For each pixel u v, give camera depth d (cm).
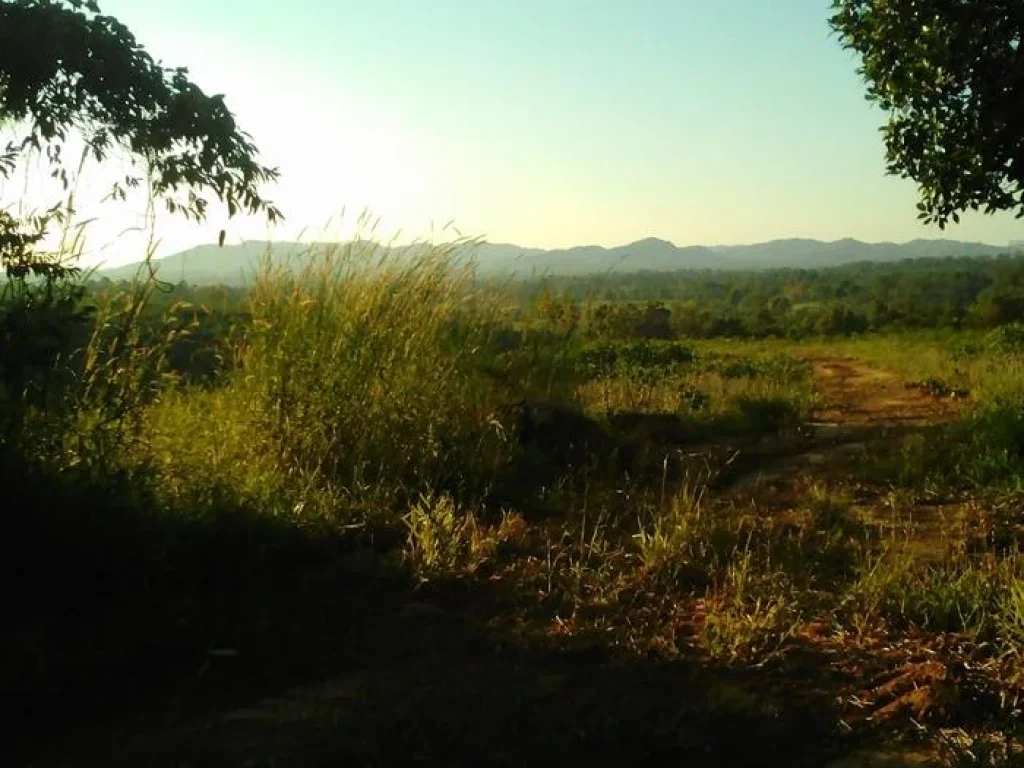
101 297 559
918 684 393
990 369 1706
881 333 4644
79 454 507
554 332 928
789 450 980
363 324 721
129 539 474
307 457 675
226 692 396
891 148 933
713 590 519
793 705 382
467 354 801
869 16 870
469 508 673
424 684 403
